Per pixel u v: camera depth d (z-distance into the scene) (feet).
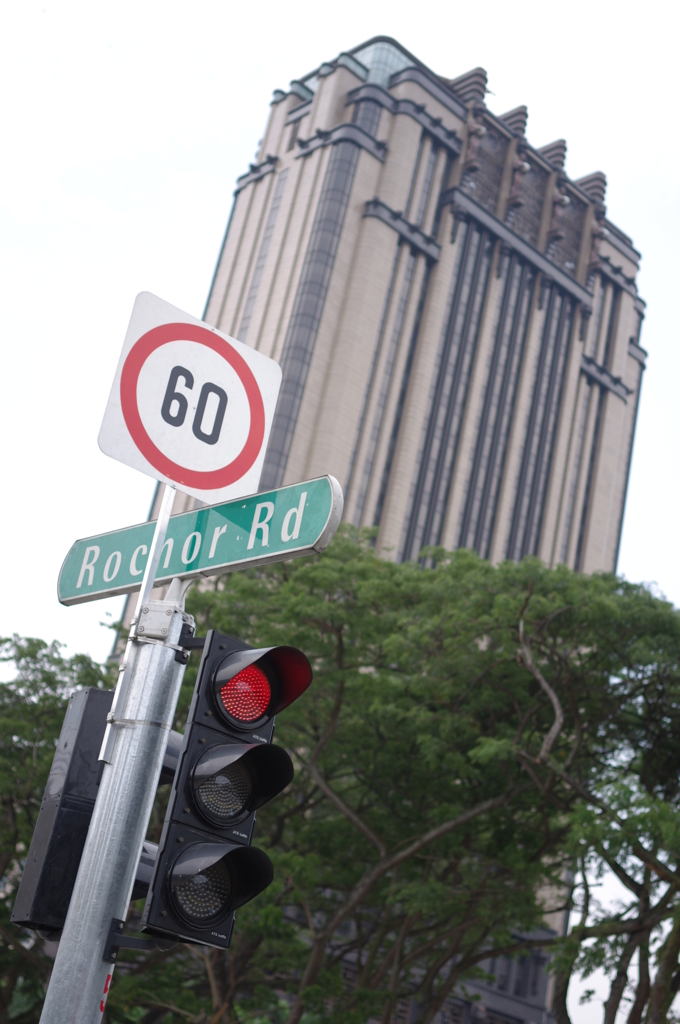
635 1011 55.42
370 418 273.13
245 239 306.55
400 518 271.69
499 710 66.74
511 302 321.11
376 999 65.51
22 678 73.56
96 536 14.70
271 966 67.92
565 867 67.87
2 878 75.20
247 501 12.76
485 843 70.44
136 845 10.57
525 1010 174.09
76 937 10.06
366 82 309.63
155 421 12.57
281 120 321.11
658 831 50.37
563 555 321.11
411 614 68.03
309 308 270.87
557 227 340.80
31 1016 79.46
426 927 72.79
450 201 306.35
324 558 71.36
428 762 65.92
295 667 11.44
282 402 262.47
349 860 72.43
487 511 298.76
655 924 55.31
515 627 61.16
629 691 64.39
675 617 58.08
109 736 11.03
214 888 10.59
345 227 281.74
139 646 11.48
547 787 59.67
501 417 309.63
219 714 11.14
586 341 346.33
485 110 323.98
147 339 12.73
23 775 68.64
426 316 293.43
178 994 66.28
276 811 77.20
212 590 71.51
